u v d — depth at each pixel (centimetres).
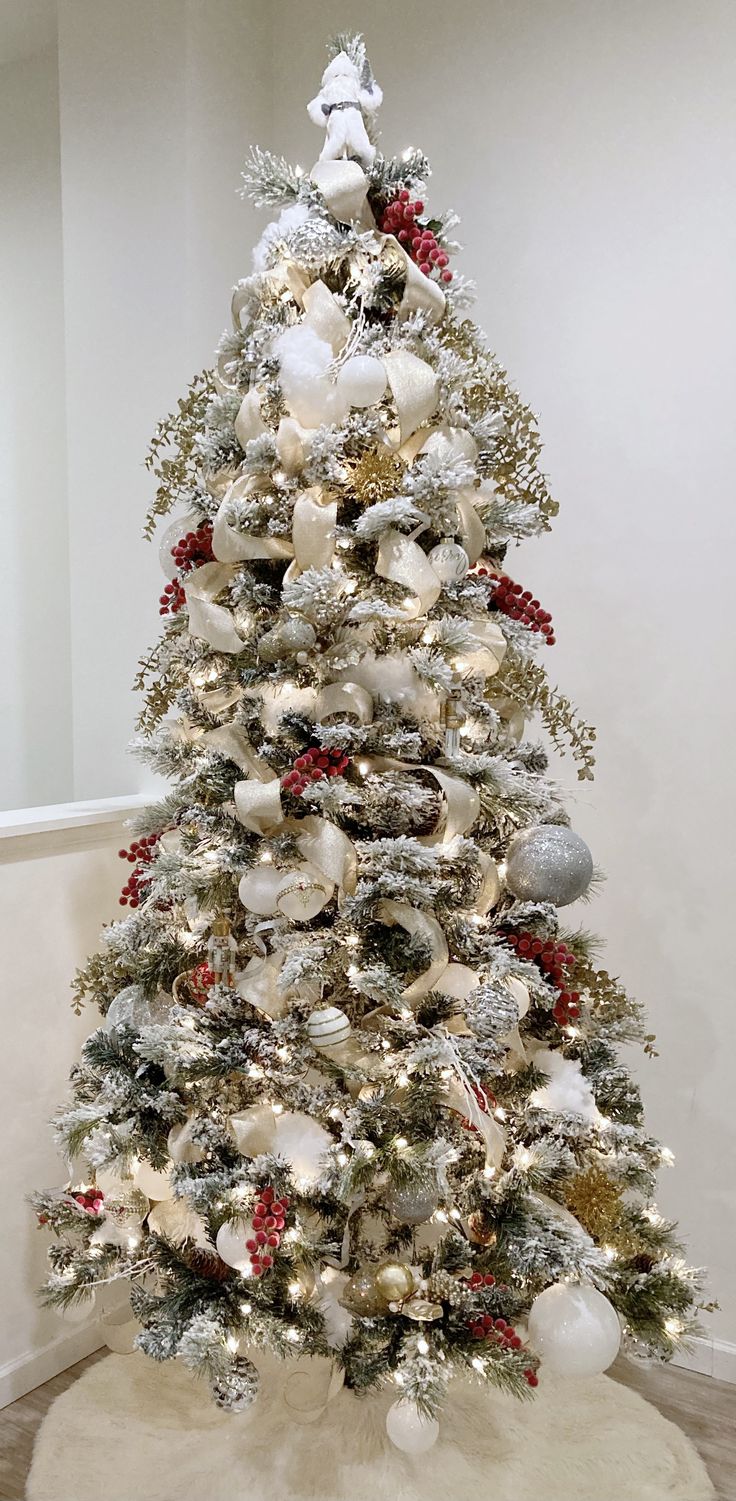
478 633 159
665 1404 199
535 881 155
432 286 156
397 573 148
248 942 171
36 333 297
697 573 213
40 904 200
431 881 152
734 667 210
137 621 246
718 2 205
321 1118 157
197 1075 151
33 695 306
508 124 229
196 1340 143
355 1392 154
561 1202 164
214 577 166
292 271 162
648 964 222
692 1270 161
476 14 231
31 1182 199
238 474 165
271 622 162
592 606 224
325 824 149
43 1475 173
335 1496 167
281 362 153
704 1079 216
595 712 225
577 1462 177
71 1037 207
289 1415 182
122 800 230
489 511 168
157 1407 190
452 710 158
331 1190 146
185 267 233
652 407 216
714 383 209
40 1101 201
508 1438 182
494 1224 153
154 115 236
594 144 219
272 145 259
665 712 218
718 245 208
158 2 234
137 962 171
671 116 211
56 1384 201
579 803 228
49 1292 169
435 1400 140
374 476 152
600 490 222
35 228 296
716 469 210
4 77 299
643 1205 175
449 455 150
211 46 238
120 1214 171
